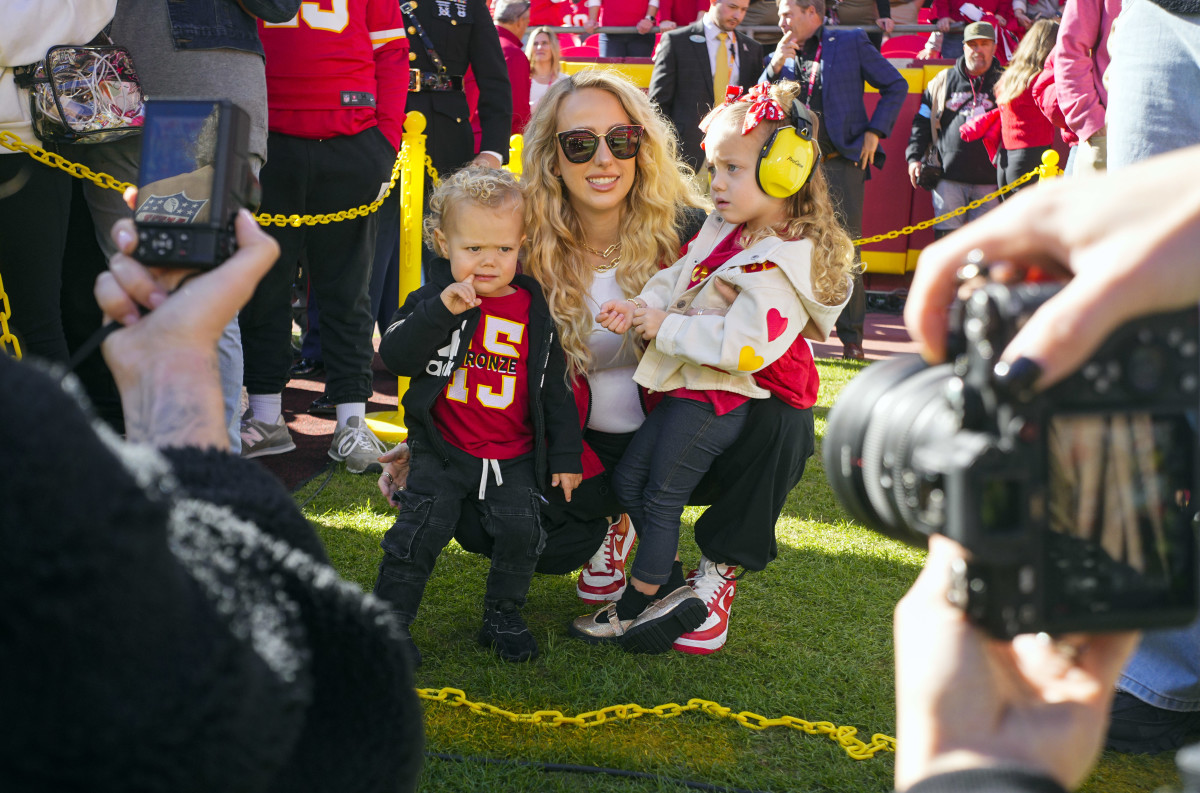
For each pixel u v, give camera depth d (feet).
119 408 12.32
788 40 20.33
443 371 7.57
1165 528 1.93
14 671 1.72
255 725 1.92
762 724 7.13
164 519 1.86
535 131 8.14
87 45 9.14
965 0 29.45
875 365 2.60
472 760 6.56
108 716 1.74
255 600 2.16
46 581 1.68
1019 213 1.95
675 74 20.63
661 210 8.27
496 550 7.88
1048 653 2.26
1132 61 6.48
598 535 8.48
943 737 2.06
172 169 2.95
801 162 7.44
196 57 9.68
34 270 9.81
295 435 14.40
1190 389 1.90
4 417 1.73
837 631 8.64
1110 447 1.89
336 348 13.06
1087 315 1.78
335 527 10.78
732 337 7.30
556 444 7.80
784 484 8.00
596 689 7.56
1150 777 6.59
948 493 1.91
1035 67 22.80
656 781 6.45
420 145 13.92
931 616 2.17
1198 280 1.77
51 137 9.14
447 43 16.19
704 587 8.30
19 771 1.78
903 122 29.12
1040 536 1.87
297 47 12.14
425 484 7.70
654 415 8.00
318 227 12.86
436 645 8.24
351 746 2.50
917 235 29.71
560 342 7.91
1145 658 6.81
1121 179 1.86
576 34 28.09
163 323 2.77
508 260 7.59
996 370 1.85
